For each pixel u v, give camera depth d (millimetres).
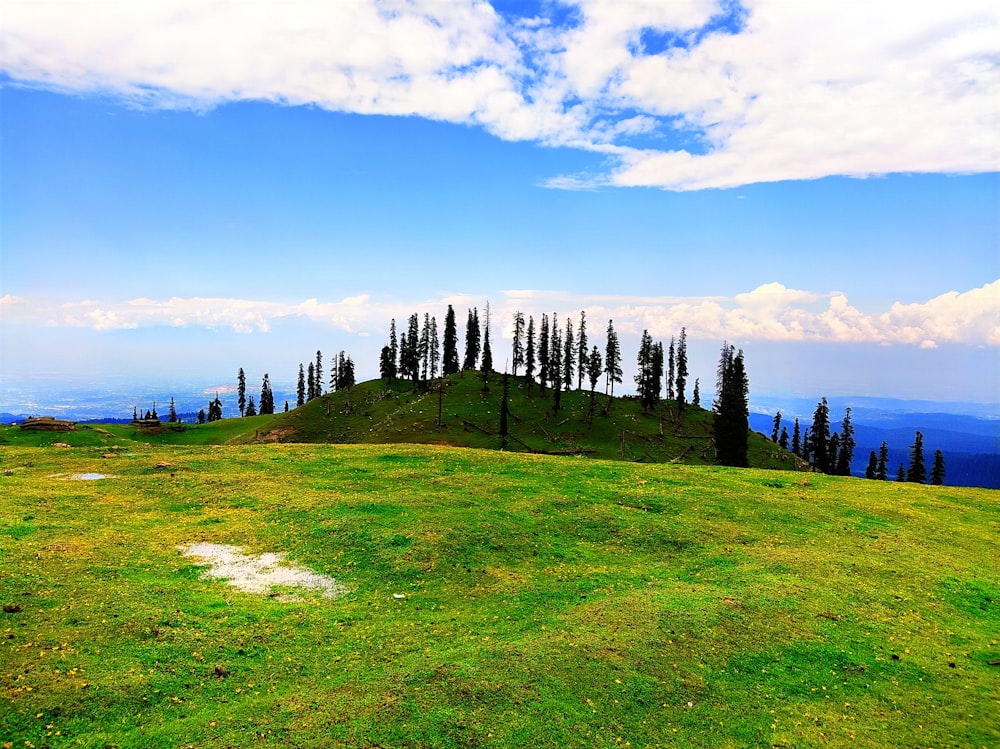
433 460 52062
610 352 144500
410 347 160750
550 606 23812
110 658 17359
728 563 29656
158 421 119500
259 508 36062
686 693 17484
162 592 22703
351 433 126250
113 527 31109
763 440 140000
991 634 22656
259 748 13805
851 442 123312
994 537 35875
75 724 14297
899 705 17516
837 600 24766
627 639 20172
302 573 26391
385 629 21188
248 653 18719
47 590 21500
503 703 16125
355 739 14297
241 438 123250
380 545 29625
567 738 15039
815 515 38500
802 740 15648
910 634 22203
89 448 55125
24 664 16391
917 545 33250
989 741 15805
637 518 36156
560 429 127500
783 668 19297
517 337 153875
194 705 15648
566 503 38781
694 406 164500
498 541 31281
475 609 23359
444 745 14344
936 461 115312
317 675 17719
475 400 141125
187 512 35000
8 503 33656
